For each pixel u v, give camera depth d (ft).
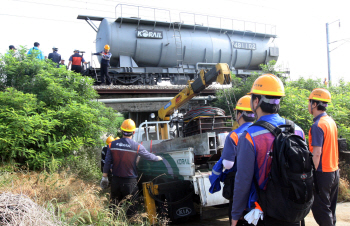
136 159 13.10
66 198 13.51
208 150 12.37
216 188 8.05
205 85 19.69
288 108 25.27
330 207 9.57
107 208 12.32
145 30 50.42
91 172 22.52
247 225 7.20
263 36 63.77
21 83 23.40
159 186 13.48
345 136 23.85
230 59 59.06
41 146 19.42
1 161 18.02
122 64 49.26
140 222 12.37
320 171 9.00
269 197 5.60
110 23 49.55
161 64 53.11
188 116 17.43
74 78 25.12
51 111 20.66
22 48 24.68
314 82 37.86
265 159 5.73
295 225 5.65
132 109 39.83
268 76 6.37
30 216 8.38
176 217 13.20
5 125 18.04
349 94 34.76
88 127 22.71
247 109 8.73
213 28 57.93
